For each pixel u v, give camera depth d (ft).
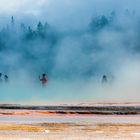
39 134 195.72
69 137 175.52
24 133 200.95
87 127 248.11
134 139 167.22
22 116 440.86
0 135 184.85
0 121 315.17
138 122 317.63
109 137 177.06
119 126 258.98
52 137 174.70
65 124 274.16
